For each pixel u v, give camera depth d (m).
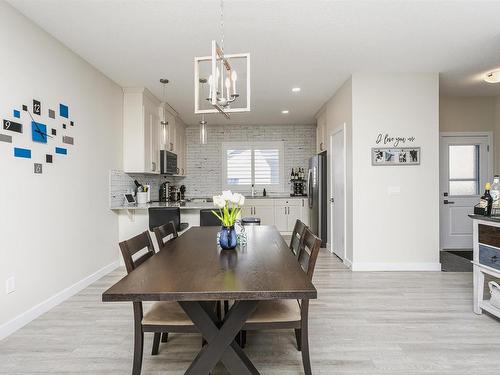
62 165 2.95
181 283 1.31
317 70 3.71
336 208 4.67
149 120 4.53
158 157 4.90
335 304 2.79
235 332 1.44
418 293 3.07
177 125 6.05
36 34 2.60
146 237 1.93
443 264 4.16
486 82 4.23
